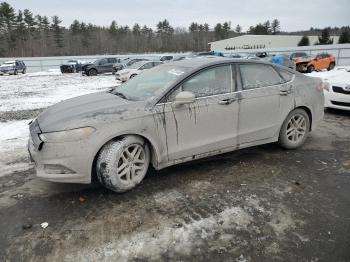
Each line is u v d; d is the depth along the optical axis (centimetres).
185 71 423
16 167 481
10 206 366
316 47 3838
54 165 355
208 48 8981
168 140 402
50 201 375
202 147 429
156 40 9406
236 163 474
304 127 530
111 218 337
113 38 8994
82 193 391
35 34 8000
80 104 414
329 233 307
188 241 298
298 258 275
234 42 7294
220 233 309
